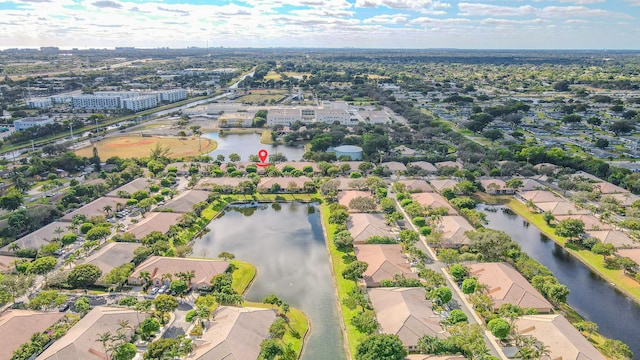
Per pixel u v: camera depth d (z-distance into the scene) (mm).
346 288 152750
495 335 121562
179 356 113938
